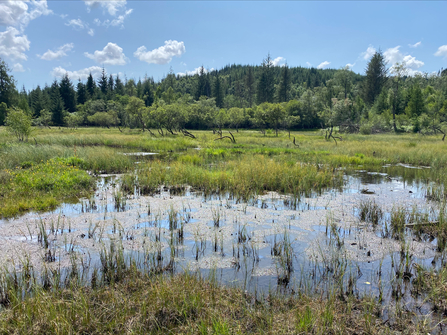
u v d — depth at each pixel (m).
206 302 3.60
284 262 4.83
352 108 59.69
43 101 66.56
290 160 15.56
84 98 81.19
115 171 13.13
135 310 3.50
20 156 13.85
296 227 6.57
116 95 83.69
